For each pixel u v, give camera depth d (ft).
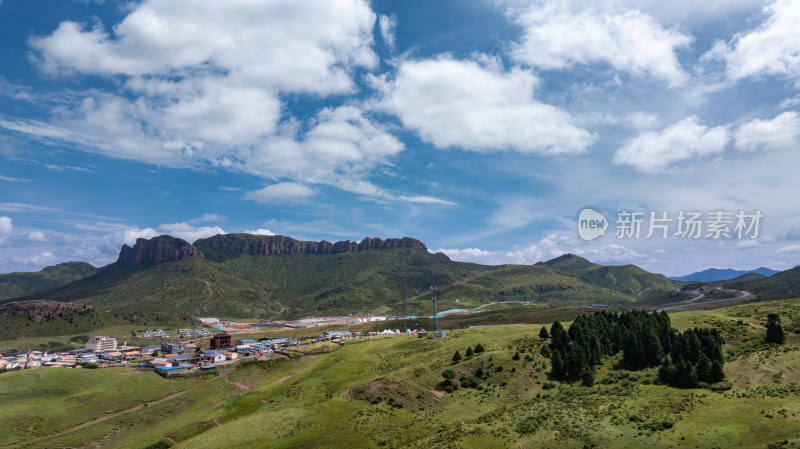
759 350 313.53
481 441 226.79
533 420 246.47
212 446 280.92
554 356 331.57
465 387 330.34
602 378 319.06
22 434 353.92
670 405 244.22
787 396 234.79
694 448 189.16
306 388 406.21
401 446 240.12
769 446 177.99
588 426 225.97
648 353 340.80
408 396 323.37
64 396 430.20
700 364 281.13
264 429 294.87
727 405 233.96
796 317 377.30
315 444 254.68
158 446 328.29
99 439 351.87
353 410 308.60
